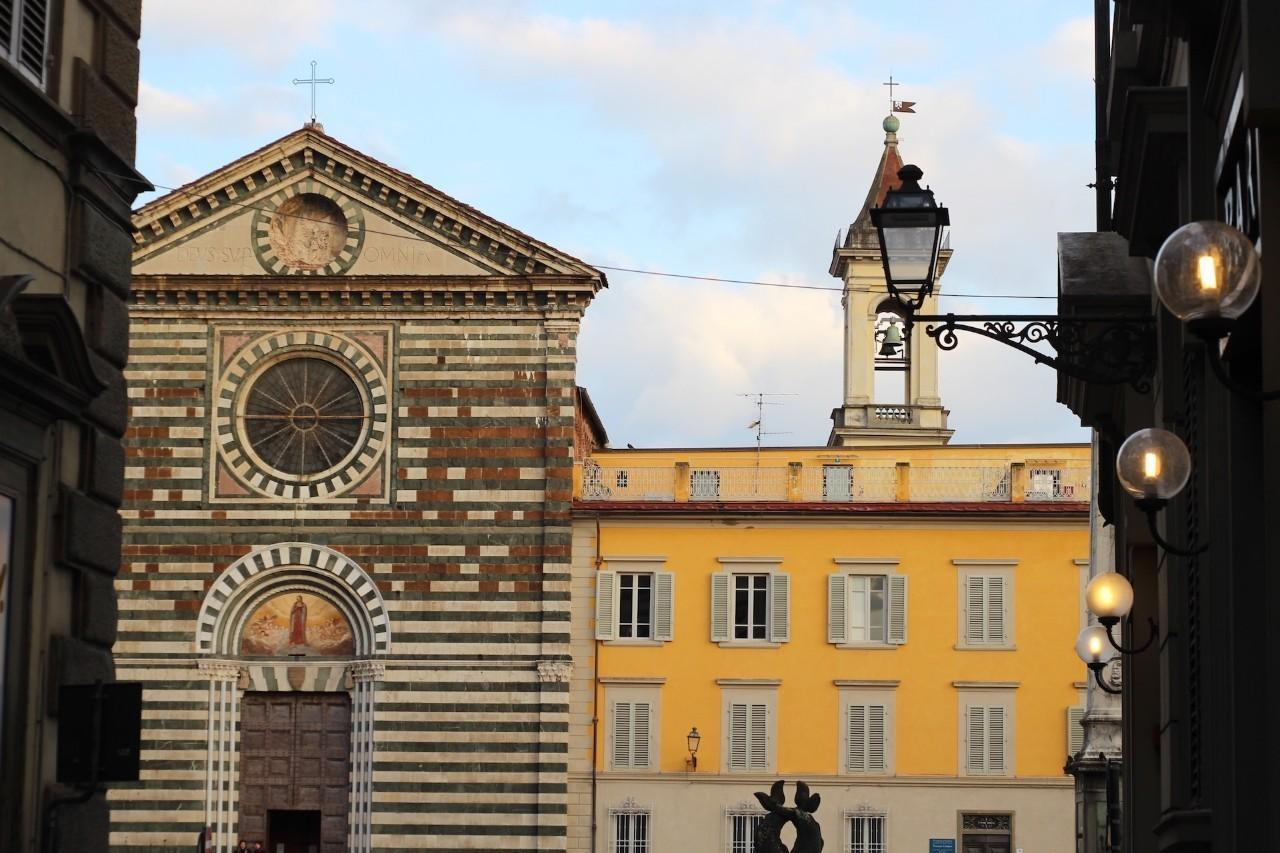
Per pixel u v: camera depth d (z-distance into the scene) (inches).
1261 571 686.5
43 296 926.4
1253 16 619.8
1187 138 786.8
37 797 940.0
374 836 2721.5
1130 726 1148.5
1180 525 866.1
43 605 959.0
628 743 2819.9
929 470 2940.5
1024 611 2844.5
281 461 2822.3
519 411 2810.0
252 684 2775.6
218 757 2751.0
